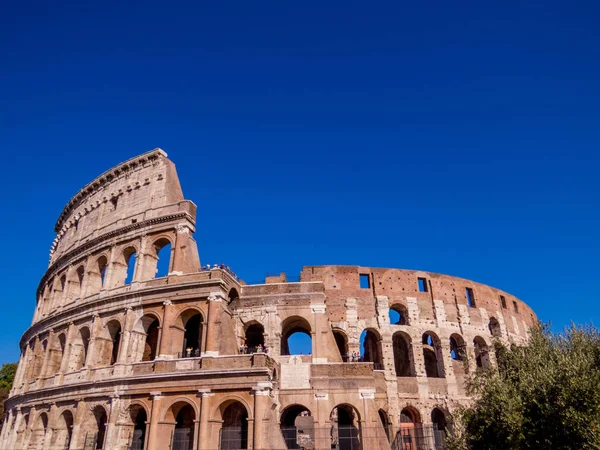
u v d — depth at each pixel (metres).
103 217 75.12
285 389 59.25
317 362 60.72
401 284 78.12
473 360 76.62
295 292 65.00
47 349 70.25
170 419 53.47
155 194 69.62
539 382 37.97
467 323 79.50
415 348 73.50
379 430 57.06
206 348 54.84
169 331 57.50
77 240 78.56
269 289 65.50
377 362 74.44
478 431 39.78
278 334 62.56
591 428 32.09
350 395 59.03
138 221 68.25
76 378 61.59
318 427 57.06
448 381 72.38
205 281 58.06
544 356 44.19
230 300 64.75
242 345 62.72
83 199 83.25
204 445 49.81
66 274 76.44
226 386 51.91
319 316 63.31
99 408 58.03
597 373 35.38
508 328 86.50
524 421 36.47
